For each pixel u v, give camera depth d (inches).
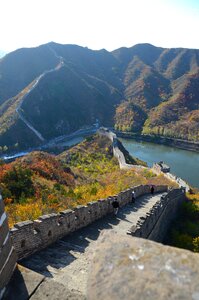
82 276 349.4
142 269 119.0
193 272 114.3
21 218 623.8
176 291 108.0
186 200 1501.0
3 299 201.9
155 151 4431.6
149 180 1747.0
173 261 119.6
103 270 123.3
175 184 1753.2
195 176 3275.1
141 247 129.0
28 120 5103.3
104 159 2559.1
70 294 203.0
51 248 436.1
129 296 111.0
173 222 1179.3
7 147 4141.2
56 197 880.9
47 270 357.7
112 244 133.1
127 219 714.8
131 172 1959.9
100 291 116.1
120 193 868.0
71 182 1317.7
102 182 1590.8
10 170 952.3
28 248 390.3
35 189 915.4
